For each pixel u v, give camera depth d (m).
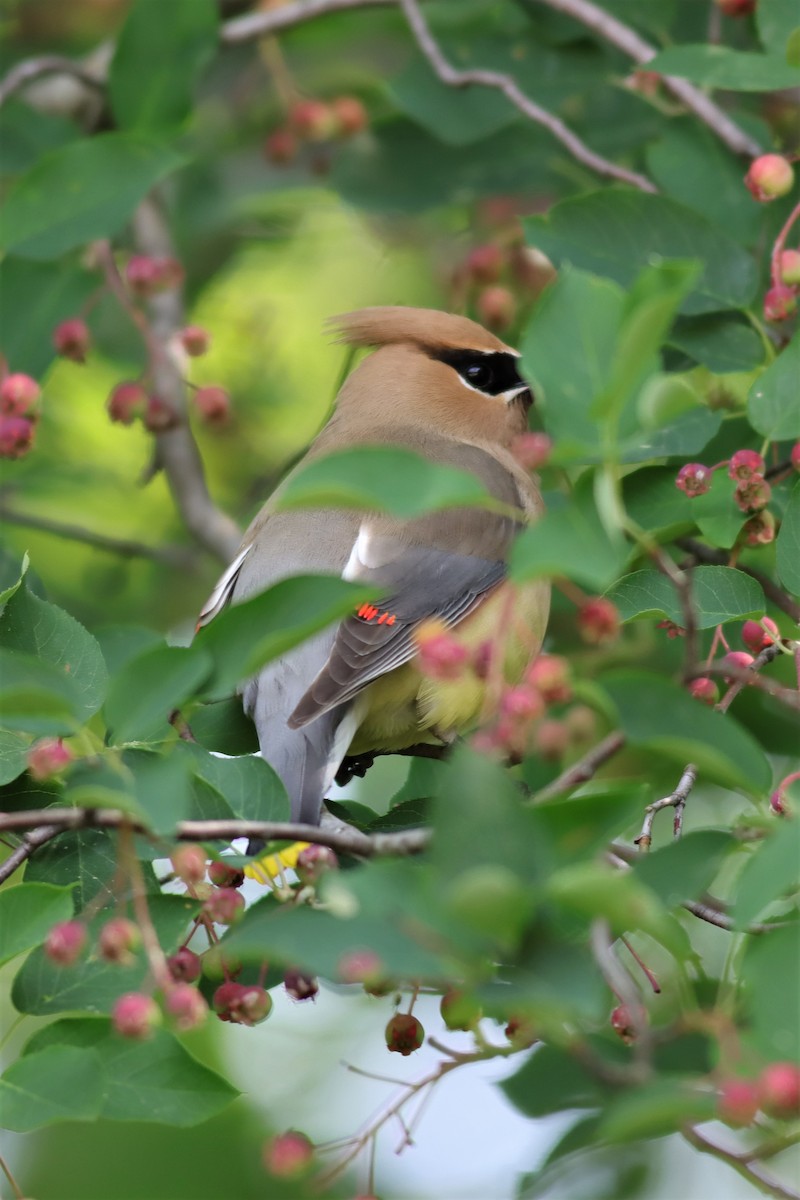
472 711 9.44
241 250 14.27
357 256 14.70
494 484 10.23
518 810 5.27
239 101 13.93
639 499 8.77
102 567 14.18
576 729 6.02
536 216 9.45
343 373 11.70
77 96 13.85
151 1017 5.80
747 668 7.08
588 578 5.13
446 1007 6.41
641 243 9.42
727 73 8.73
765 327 9.50
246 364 14.48
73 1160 10.87
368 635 8.88
